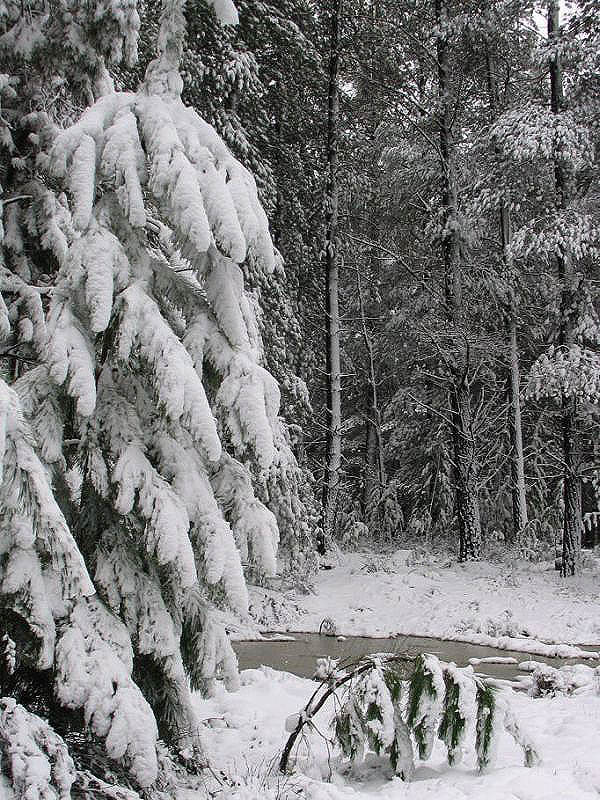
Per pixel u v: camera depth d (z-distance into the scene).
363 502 26.62
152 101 5.53
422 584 16.70
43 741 3.97
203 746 6.66
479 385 22.88
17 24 6.63
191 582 5.00
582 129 15.45
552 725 7.24
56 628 4.74
